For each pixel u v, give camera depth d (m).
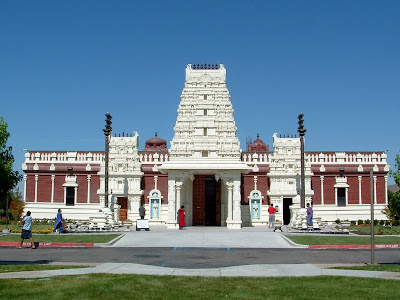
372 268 21.53
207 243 34.78
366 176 59.12
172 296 15.39
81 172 59.56
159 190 57.16
